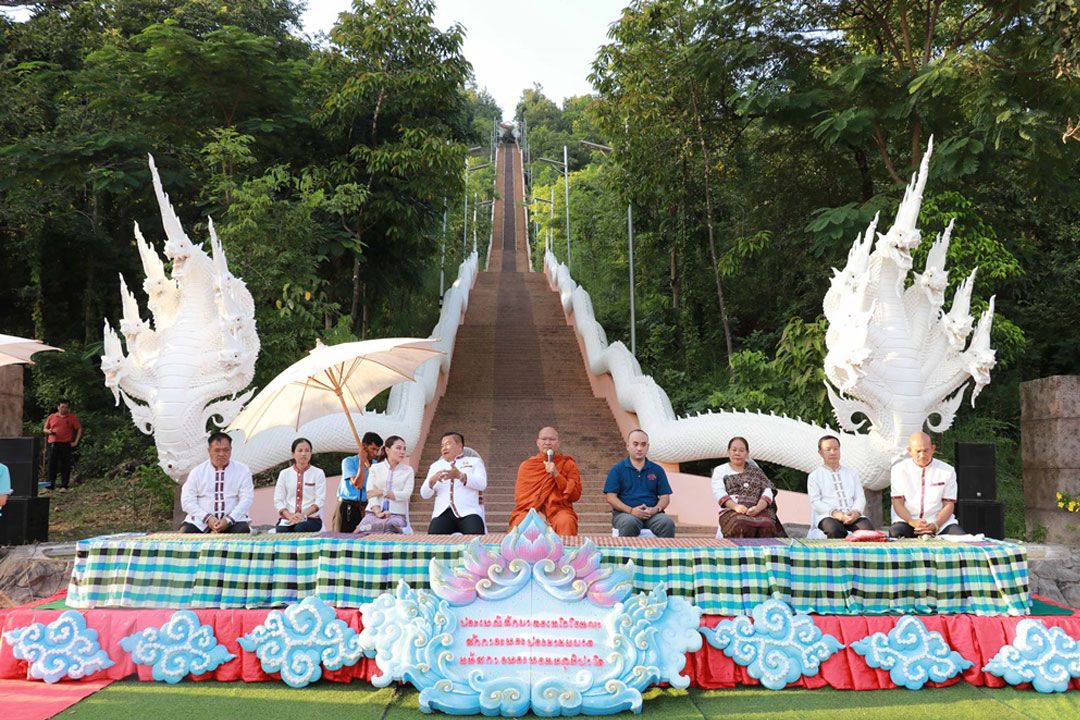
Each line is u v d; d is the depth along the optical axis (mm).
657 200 21578
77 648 5742
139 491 14031
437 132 19312
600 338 19719
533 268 50188
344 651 5699
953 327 9648
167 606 5930
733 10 15773
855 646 5773
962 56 12914
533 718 5297
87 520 12891
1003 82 12703
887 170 15398
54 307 21047
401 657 5434
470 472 8242
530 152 85812
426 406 15656
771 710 5305
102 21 22016
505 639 5457
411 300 27750
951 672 5750
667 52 18734
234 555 5961
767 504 7848
